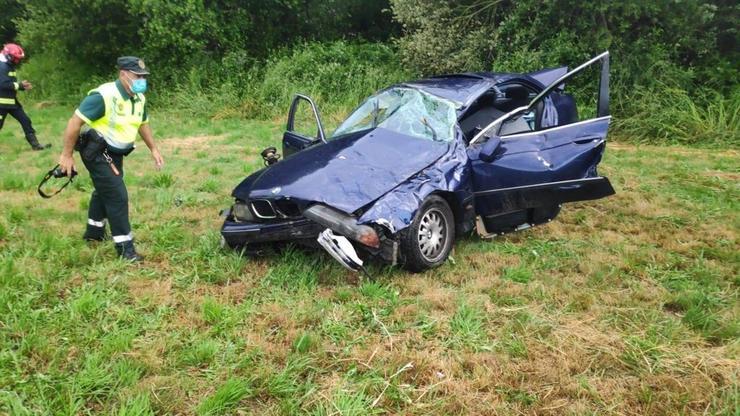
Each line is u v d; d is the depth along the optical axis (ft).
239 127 39.81
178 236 17.43
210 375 10.46
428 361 10.83
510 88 18.74
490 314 12.67
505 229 17.13
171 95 47.50
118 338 11.31
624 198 21.30
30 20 56.24
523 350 11.14
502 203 16.42
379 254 13.64
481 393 10.00
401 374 10.50
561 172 15.98
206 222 18.79
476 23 42.11
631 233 17.89
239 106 44.57
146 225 18.43
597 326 12.12
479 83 18.19
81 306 12.53
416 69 43.75
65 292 13.74
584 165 15.94
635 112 34.99
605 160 27.78
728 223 18.45
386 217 13.38
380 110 18.20
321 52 46.80
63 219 18.85
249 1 53.11
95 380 10.02
